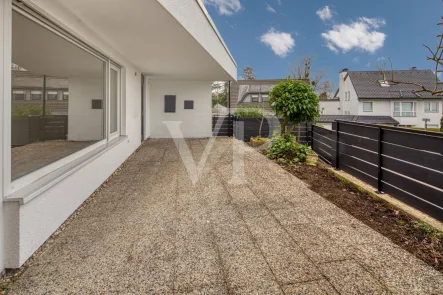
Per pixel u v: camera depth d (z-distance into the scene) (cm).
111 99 548
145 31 395
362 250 235
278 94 678
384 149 361
